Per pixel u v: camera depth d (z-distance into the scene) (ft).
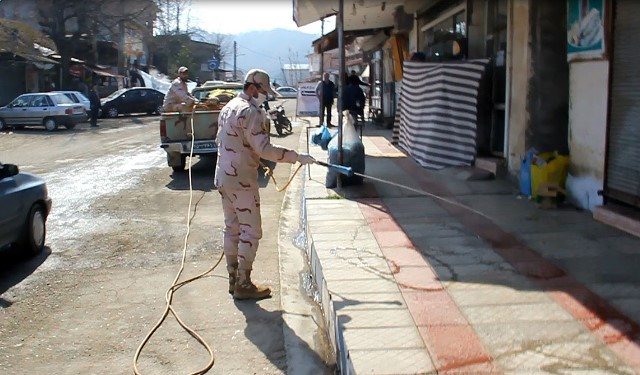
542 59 27.22
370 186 30.53
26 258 23.95
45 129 84.58
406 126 41.83
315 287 20.34
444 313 14.67
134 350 15.99
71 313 18.51
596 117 23.20
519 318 14.23
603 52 22.27
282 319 17.88
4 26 112.68
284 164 47.09
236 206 18.70
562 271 17.35
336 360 14.87
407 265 18.43
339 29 30.09
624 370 11.72
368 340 13.35
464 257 18.99
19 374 14.83
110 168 46.62
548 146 27.76
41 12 119.34
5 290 20.48
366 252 19.85
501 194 27.99
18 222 22.80
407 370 12.01
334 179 30.42
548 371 11.77
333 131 58.75
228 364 15.23
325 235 21.99
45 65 114.32
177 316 18.07
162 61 197.06
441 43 44.83
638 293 15.51
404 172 34.63
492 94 33.86
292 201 34.14
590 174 23.82
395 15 52.85
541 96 27.45
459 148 34.42
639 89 20.62
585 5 23.44
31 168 46.96
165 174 43.47
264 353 15.79
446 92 34.58
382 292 16.21
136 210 32.01
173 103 42.70
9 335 17.04
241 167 18.26
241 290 19.29
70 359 15.57
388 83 66.64
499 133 33.30
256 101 18.30
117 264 23.17
